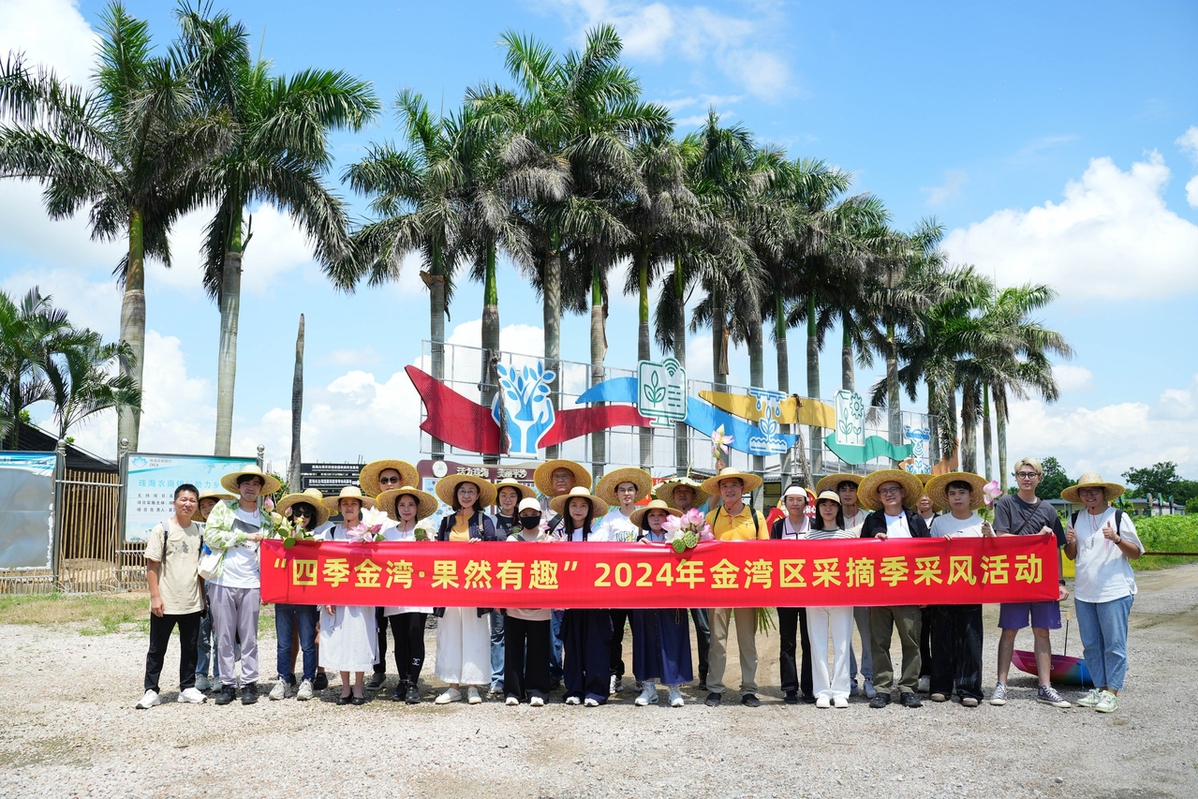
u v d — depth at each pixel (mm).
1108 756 5984
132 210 20391
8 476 15633
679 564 7590
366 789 5391
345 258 21406
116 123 19703
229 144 19906
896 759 5934
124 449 19312
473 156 20406
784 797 5234
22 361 18875
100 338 19250
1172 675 8734
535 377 18328
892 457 29672
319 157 20469
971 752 6090
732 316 28469
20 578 15508
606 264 22938
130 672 8992
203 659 8016
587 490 8500
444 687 8508
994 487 7426
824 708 7422
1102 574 7363
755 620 7746
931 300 32500
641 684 7938
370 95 20922
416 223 20484
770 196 27375
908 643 7527
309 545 7656
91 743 6355
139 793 5328
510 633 7641
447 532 8109
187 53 19797
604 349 22641
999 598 7492
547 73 22266
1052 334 38906
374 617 7750
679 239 24172
